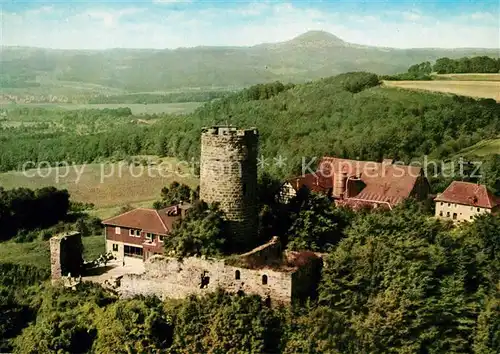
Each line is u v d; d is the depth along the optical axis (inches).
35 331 2011.6
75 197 4867.1
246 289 1847.9
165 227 2554.1
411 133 4660.4
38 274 3122.5
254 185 2059.5
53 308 2114.9
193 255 1932.8
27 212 4315.9
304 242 2144.4
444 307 1915.6
